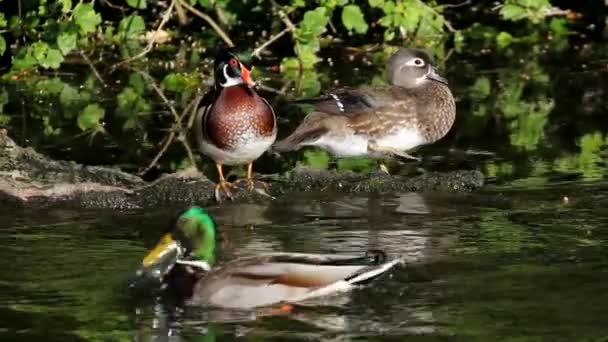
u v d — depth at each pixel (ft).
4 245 35.60
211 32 67.67
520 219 37.70
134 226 37.99
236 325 28.78
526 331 28.04
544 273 32.04
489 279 31.63
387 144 44.73
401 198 40.83
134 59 62.54
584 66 60.49
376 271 30.94
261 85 57.72
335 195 41.55
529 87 56.54
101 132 49.98
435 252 34.22
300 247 35.14
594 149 46.21
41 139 48.85
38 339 27.84
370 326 28.50
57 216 39.22
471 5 72.23
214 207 40.50
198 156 46.62
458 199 40.34
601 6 71.05
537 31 68.44
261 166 45.50
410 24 61.87
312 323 28.78
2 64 63.26
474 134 48.93
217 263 33.17
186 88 57.77
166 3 68.90
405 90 45.27
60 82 59.52
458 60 62.75
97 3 68.03
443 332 28.04
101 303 30.32
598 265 32.65
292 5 61.36
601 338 27.58
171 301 30.42
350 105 44.24
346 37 67.87
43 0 55.98
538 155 45.62
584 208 38.75
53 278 32.24
